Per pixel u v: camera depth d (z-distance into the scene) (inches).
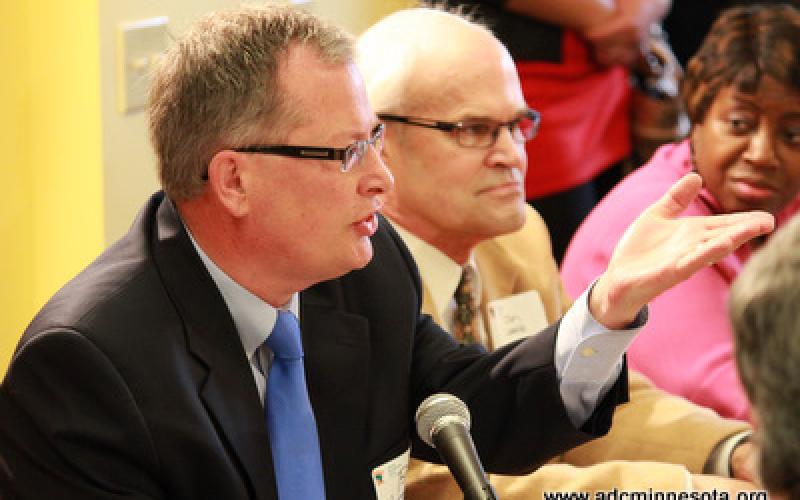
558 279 301.9
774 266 129.4
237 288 205.6
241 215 199.8
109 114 312.8
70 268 321.7
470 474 189.8
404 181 261.3
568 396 224.2
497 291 284.7
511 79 261.7
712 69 305.4
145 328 197.0
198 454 194.1
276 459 205.8
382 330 229.5
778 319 127.6
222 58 196.7
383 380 226.7
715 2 486.6
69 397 189.9
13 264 319.9
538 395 225.3
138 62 315.3
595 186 438.3
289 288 207.2
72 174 316.5
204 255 205.6
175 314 201.3
